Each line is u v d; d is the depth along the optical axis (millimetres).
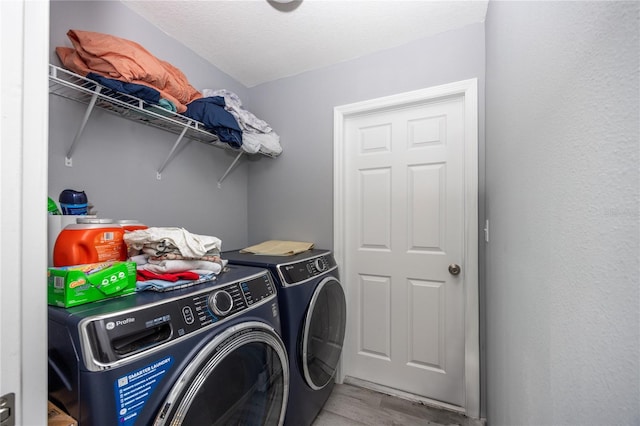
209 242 976
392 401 1626
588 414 337
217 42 1634
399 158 1739
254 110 2160
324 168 1902
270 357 978
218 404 753
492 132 1185
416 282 1693
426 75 1590
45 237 416
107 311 594
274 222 2084
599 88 325
